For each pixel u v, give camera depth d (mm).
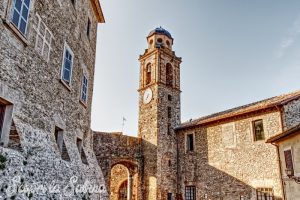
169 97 25141
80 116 11312
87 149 12203
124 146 22562
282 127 15891
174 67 26797
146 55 26984
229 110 22141
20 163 5633
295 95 16344
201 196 19891
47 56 8031
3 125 5953
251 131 17750
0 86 5578
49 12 8258
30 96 6914
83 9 12062
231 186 18062
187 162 21938
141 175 22641
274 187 15648
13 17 6066
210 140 20453
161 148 22406
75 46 10766
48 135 7727
